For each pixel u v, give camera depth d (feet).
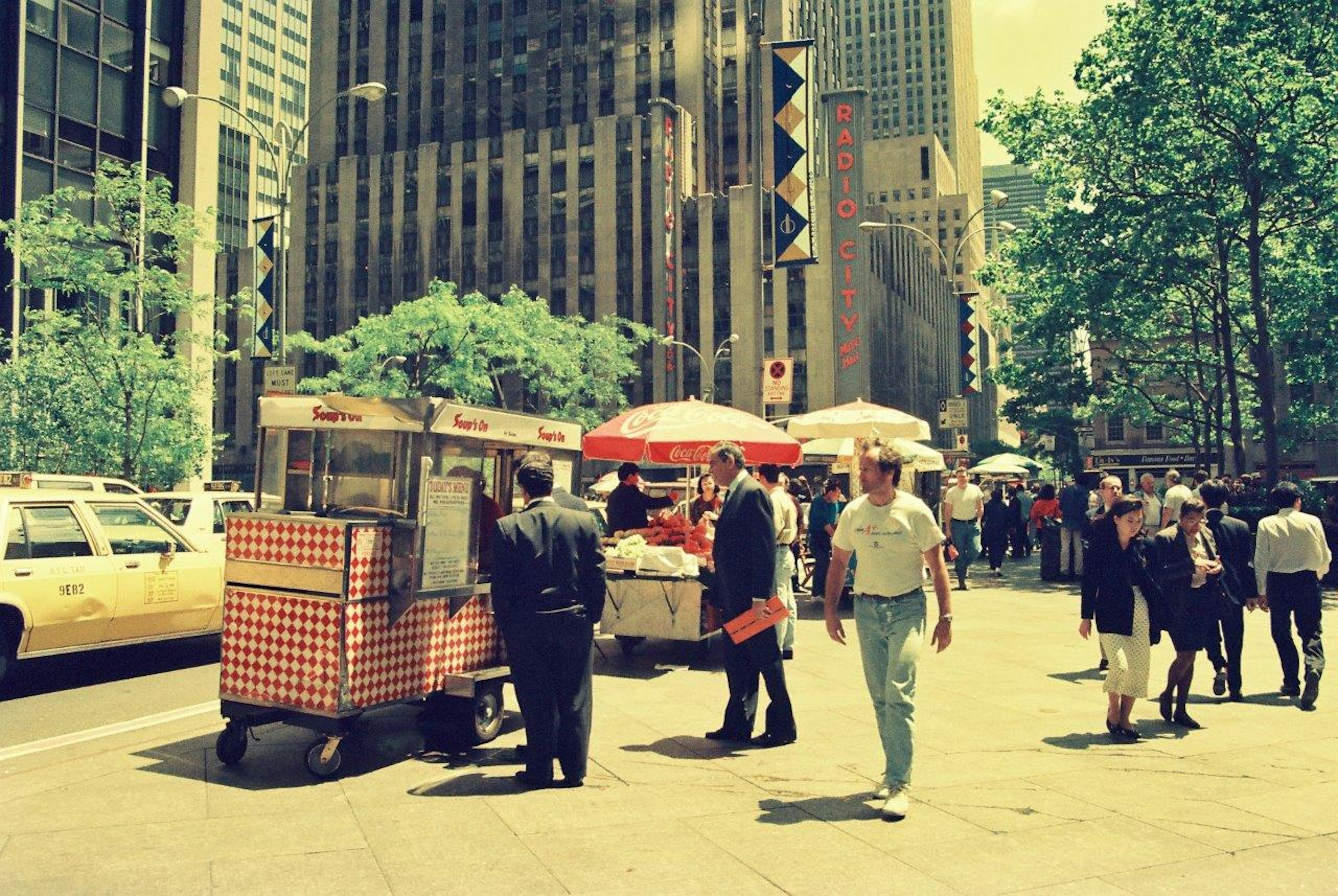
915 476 66.03
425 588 19.81
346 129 273.95
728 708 21.94
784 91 77.92
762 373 54.90
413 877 13.60
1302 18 72.43
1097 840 15.29
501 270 241.14
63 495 30.01
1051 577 62.75
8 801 17.25
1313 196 72.54
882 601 17.53
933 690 27.53
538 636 18.03
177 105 73.46
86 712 25.85
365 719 24.03
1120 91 75.25
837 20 314.76
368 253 251.80
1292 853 14.73
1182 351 115.96
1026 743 21.81
